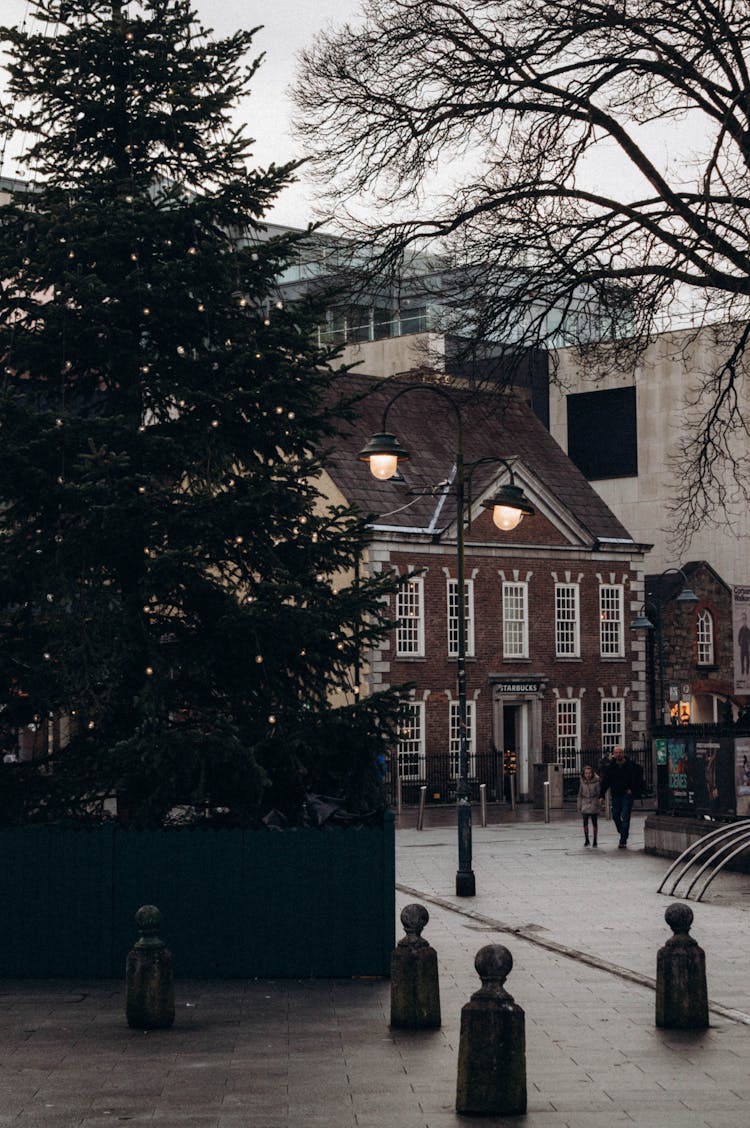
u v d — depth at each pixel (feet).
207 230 68.08
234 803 63.87
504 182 71.26
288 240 68.03
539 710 180.34
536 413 236.43
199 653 64.23
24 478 62.34
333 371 68.18
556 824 135.44
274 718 62.59
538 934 69.21
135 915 54.85
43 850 60.13
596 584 187.73
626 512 227.81
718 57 66.13
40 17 67.41
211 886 59.98
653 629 195.62
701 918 74.18
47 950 59.93
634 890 85.92
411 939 49.19
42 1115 36.91
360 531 68.28
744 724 111.96
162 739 59.57
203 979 59.52
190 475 65.46
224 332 67.21
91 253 64.49
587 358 79.61
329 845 60.03
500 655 176.65
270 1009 52.54
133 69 67.05
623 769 111.45
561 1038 46.75
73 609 62.08
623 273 70.18
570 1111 37.58
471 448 184.75
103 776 62.85
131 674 64.64
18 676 63.87
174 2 67.82
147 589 61.93
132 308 65.41
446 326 77.20
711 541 219.00
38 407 67.77
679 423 221.25
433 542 170.19
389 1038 47.06
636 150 68.13
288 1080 40.98
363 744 64.49
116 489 60.75
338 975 59.67
